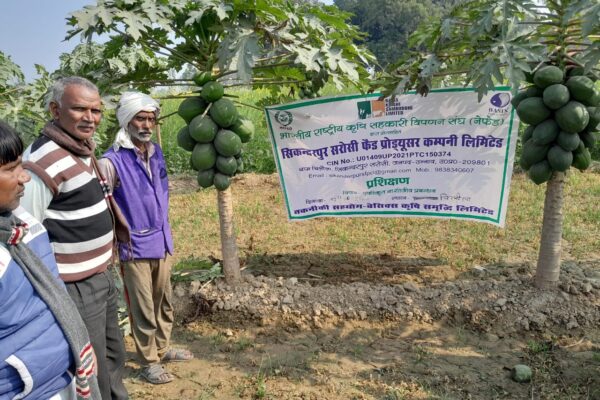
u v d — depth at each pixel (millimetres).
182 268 5598
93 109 2787
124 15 3832
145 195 3648
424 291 5012
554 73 4023
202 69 4777
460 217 5293
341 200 5484
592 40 4152
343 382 3967
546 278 4824
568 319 4570
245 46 3957
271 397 3809
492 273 5445
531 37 4367
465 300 4836
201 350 4527
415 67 4395
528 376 3887
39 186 2648
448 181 5227
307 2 4387
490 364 4148
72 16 3789
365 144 5289
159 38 4770
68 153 2777
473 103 4965
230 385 3990
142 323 3893
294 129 5324
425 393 3779
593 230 6875
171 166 12312
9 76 5336
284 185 5496
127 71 4789
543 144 4312
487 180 5113
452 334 4605
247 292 5078
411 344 4477
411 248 6484
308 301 4961
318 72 4547
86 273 2922
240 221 7902
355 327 4766
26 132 4633
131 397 3852
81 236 2869
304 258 6230
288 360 4320
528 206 7957
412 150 5230
